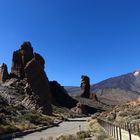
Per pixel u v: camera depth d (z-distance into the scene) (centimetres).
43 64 13750
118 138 2241
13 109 6188
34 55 13575
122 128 3041
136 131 2595
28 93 9275
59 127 5953
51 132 4650
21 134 4141
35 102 8638
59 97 17938
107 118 5097
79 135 3047
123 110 5309
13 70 13075
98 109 19050
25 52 13450
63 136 3048
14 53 13400
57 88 18462
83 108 15475
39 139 3525
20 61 13238
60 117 9225
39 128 5122
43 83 9262
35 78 9325
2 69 12581
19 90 10056
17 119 5284
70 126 6238
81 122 8031
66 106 17175
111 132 2692
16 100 8512
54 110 12419
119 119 4378
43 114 8181
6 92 9200
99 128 4009
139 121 3347
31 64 9556
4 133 3847
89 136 3059
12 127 4281
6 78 12325
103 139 2514
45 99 8975
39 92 9044
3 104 6172
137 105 5616
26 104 8488
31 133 4459
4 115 4997
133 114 4662
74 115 12988
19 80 11812
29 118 5847
